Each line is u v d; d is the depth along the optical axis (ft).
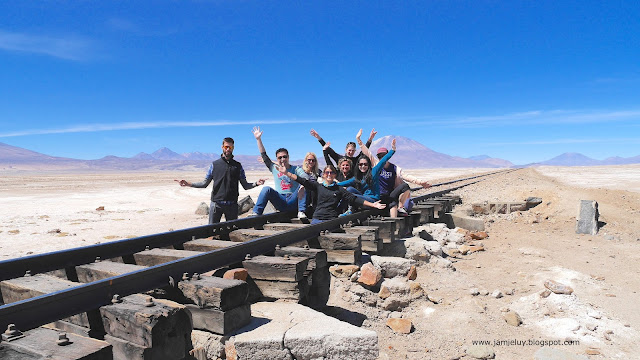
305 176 24.50
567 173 175.63
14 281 11.05
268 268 13.74
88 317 9.50
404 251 22.62
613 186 90.74
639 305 18.15
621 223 37.52
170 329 8.93
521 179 95.96
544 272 22.79
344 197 22.65
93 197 82.38
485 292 19.51
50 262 12.62
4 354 7.20
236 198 22.68
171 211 54.65
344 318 15.92
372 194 25.23
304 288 14.29
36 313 8.36
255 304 13.17
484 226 36.65
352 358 10.96
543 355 13.57
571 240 32.35
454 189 62.39
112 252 14.52
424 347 14.46
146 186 135.23
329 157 26.50
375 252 21.12
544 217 41.86
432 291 19.62
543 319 16.80
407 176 28.12
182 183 21.44
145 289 10.59
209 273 15.01
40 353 7.06
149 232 35.91
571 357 13.43
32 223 42.34
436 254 23.73
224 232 19.79
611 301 18.60
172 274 11.53
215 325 10.68
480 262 25.52
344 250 18.69
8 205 64.44
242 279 13.50
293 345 10.75
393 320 16.02
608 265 24.71
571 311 17.26
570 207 42.93
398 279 18.89
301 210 24.66
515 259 26.16
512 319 16.53
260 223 22.66
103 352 7.37
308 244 18.90
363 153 25.18
